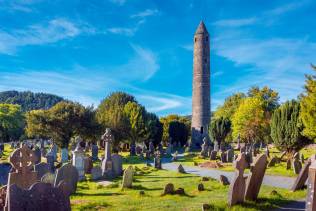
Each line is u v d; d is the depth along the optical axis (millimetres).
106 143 25094
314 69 30453
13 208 8242
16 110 106812
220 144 60875
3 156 41406
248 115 61906
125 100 74812
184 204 13211
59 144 50844
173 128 85250
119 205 13172
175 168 30719
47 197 8781
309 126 30297
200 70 79562
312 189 8875
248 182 13203
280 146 34656
